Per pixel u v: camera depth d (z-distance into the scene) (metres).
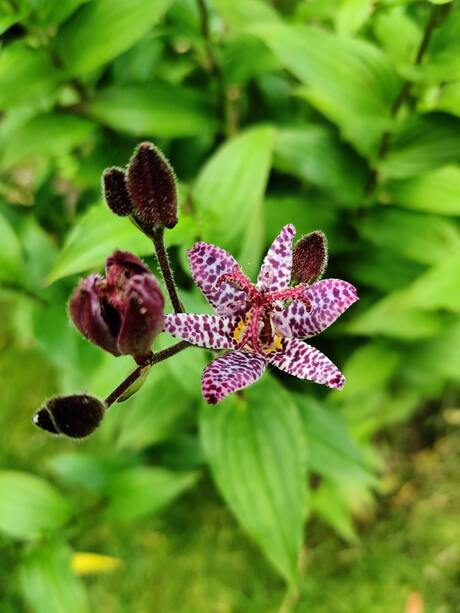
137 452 0.20
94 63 0.14
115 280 0.08
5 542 0.17
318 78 0.14
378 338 0.19
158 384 0.17
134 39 0.14
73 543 0.21
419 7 0.17
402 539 0.21
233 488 0.14
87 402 0.09
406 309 0.16
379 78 0.14
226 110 0.17
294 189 0.19
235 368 0.09
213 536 0.21
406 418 0.23
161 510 0.22
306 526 0.21
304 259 0.10
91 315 0.08
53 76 0.15
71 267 0.12
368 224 0.17
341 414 0.17
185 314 0.10
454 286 0.15
